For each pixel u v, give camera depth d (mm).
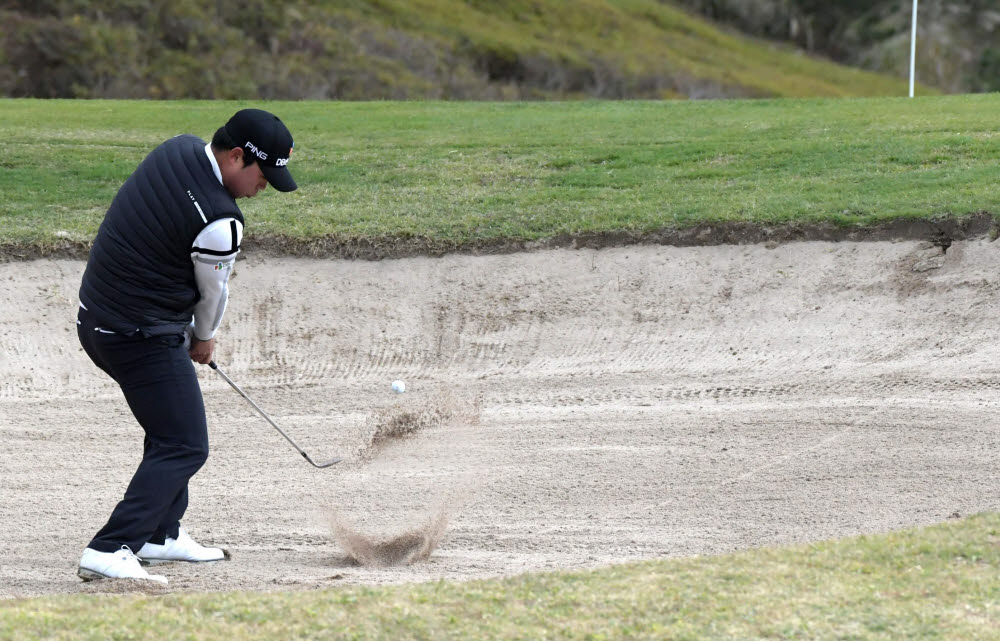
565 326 23078
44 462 17375
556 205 26672
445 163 32188
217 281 11648
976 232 23078
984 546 11047
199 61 108125
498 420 18938
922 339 21359
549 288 23938
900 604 9672
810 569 10672
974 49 158750
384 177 30594
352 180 30375
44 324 23219
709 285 23547
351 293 24141
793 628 9203
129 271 11406
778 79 144875
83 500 15719
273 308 23906
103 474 16859
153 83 103875
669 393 19953
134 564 11906
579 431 18156
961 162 28141
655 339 22500
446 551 13430
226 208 11367
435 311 23688
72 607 10086
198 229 11297
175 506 12844
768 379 20406
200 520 14844
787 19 164750
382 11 127625
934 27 161125
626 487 15641
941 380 19562
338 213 26453
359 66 113688
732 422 18203
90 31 106000
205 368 22188
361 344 23078
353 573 12422
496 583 10539
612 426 18328
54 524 14727
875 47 160250
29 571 12875
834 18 164250
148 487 11914
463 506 15141
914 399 18766
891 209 23953
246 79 107312
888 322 21984
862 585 10164
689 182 28594
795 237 23969
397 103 46594
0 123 38844
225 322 23578
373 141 35969
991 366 19969
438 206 27062
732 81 137750
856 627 9211
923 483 15188
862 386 19641
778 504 14734
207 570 12656
